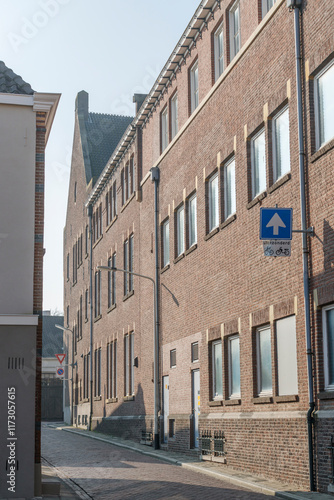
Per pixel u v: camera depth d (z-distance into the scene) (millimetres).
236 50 19391
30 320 13625
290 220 14125
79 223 45188
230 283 18594
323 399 13422
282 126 16062
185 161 22953
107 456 22531
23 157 14414
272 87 16250
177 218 24125
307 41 14562
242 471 16906
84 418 41156
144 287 27812
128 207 31172
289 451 14594
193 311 21688
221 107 19625
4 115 14469
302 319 14406
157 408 24641
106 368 35219
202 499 12641
